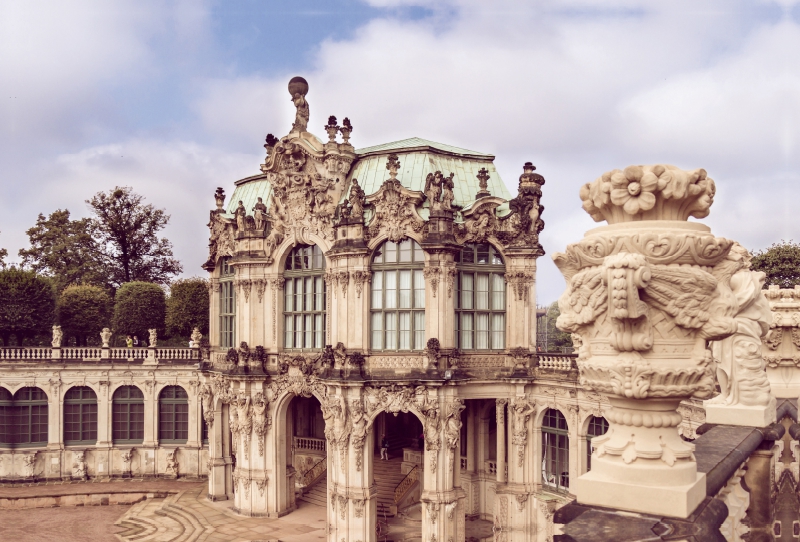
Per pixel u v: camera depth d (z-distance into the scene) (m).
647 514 6.82
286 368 50.81
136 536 51.12
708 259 6.93
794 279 65.69
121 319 83.12
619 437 7.33
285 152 50.66
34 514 58.91
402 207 45.34
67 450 66.62
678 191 7.02
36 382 66.19
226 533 48.72
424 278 45.12
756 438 10.20
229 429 60.34
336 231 47.31
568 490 43.78
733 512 9.52
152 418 68.75
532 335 46.91
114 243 105.06
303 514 53.12
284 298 52.44
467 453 52.94
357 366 44.84
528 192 47.06
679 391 6.91
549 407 45.09
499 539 46.44
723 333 6.82
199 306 85.12
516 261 46.94
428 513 43.50
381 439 61.53
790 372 14.12
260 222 52.31
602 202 7.45
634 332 6.96
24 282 74.81
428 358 43.78
